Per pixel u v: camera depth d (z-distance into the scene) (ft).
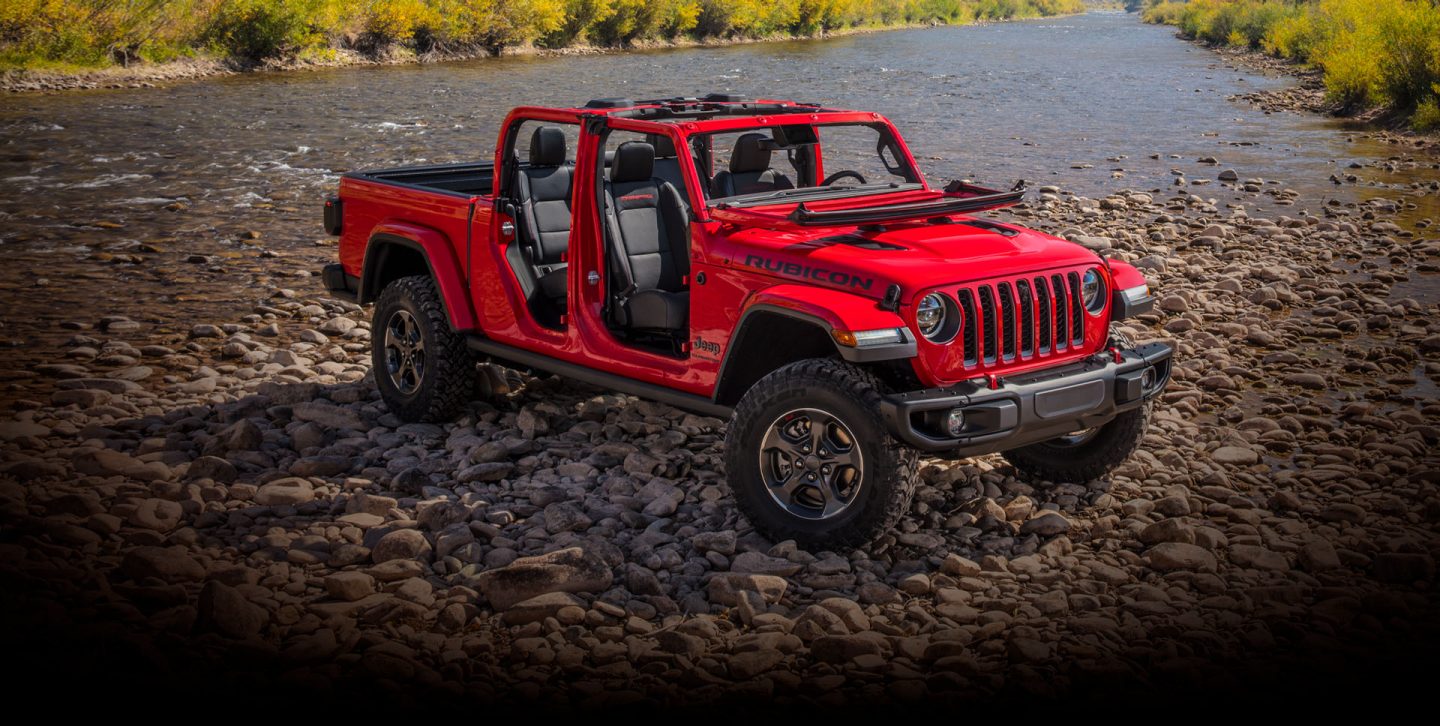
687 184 15.94
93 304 27.35
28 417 19.03
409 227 19.52
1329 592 13.52
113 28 91.61
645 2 155.63
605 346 16.98
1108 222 39.27
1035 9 442.91
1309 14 130.52
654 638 12.54
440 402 19.04
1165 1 477.77
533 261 18.48
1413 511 15.90
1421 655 12.11
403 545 14.32
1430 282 30.40
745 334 14.92
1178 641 12.52
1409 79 70.13
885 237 15.34
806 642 12.64
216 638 12.21
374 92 83.41
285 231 36.81
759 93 88.07
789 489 14.66
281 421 19.34
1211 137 65.05
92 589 13.08
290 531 15.11
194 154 53.11
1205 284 30.09
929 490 16.75
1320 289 29.30
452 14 124.77
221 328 25.29
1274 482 17.28
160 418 19.21
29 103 71.56
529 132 60.85
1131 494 16.89
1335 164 53.93
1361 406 19.90
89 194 42.83
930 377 13.99
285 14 103.50
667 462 17.57
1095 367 15.08
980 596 13.67
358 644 12.37
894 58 138.62
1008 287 14.39
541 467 17.58
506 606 13.26
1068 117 75.31
